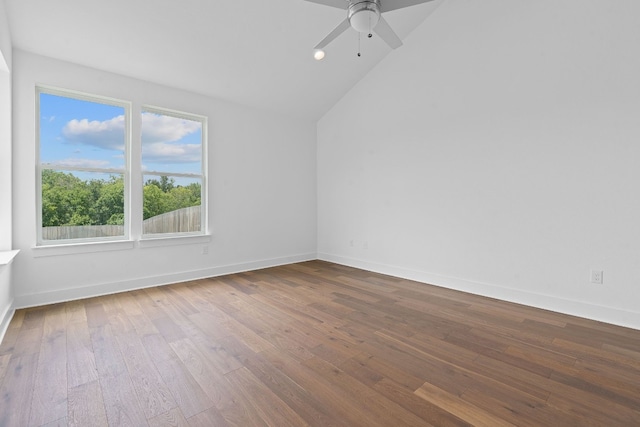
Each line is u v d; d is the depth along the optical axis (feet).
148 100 11.94
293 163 16.93
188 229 13.42
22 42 9.24
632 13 8.19
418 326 8.43
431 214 12.69
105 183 11.30
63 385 5.65
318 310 9.66
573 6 9.10
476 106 11.25
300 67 13.38
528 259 10.14
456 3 11.72
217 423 4.71
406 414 4.93
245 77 13.07
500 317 9.09
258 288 12.05
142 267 11.94
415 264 13.30
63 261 10.25
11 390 5.48
